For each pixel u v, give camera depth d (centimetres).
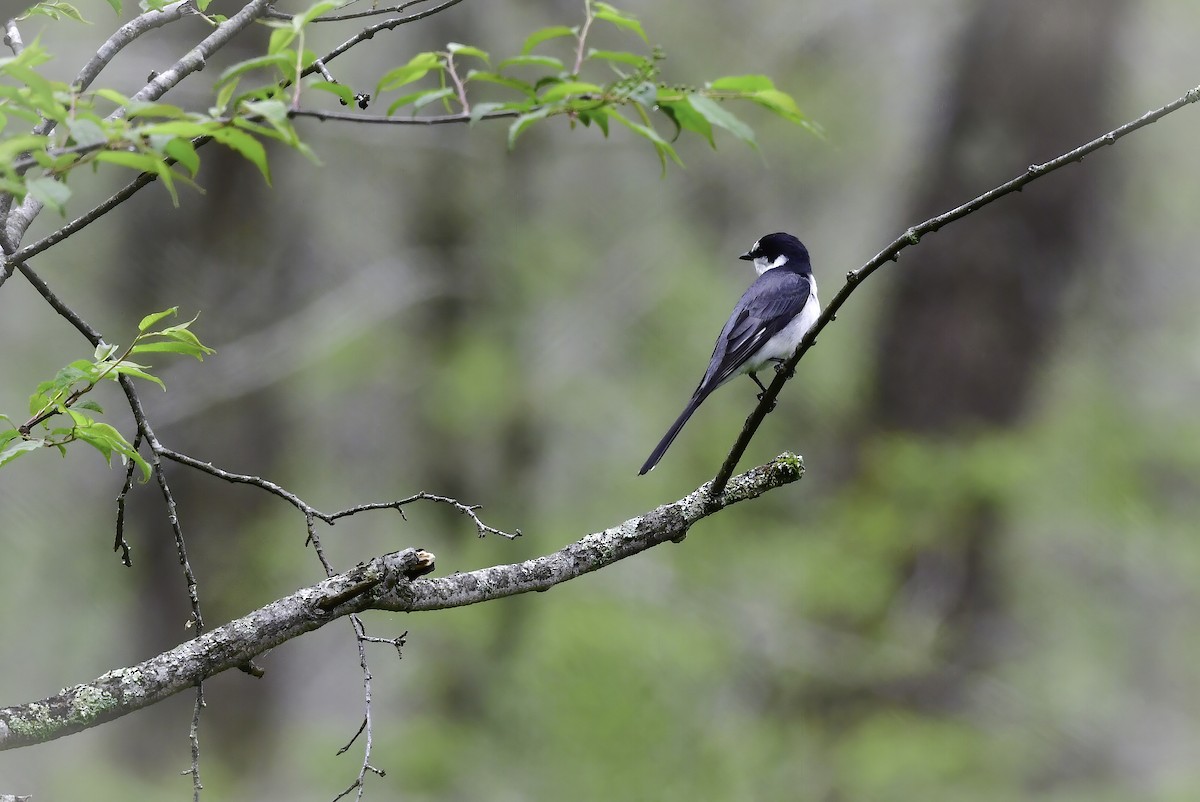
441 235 1800
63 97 329
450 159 1800
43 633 1741
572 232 1969
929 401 1562
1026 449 1502
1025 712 1505
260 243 1571
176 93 1379
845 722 1498
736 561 1598
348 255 1828
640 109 371
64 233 449
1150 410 1623
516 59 350
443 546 1773
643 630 1510
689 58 1839
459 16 1734
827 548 1545
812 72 1867
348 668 1772
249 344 1545
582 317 1859
